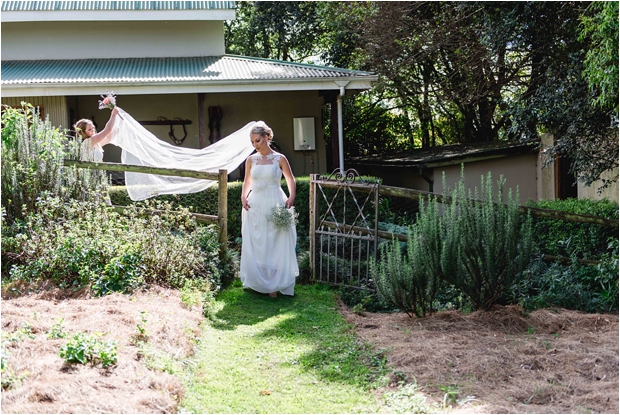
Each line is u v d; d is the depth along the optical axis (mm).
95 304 5527
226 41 22469
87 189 7883
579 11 11195
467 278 5871
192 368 4602
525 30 12148
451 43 15016
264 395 4234
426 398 4031
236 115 14508
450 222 5855
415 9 15672
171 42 14977
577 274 6926
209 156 8930
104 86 11852
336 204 10367
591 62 7797
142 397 3668
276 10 20328
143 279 6297
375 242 7172
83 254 6402
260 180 6941
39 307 5348
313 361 4871
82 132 8492
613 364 4465
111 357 4062
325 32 20734
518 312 5852
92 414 3316
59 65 13766
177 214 7520
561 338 5172
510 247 5762
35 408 3293
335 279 7484
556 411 3785
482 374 4383
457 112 20094
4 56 14461
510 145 13992
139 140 8750
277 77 12125
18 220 7234
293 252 7090
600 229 7570
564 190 12953
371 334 5504
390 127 21078
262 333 5617
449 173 13883
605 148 9641
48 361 3930
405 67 16719
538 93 10773
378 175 17109
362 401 4117
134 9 13867
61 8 13711
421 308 6062
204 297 6395
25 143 7641
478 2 12859
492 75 15109
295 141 14578
